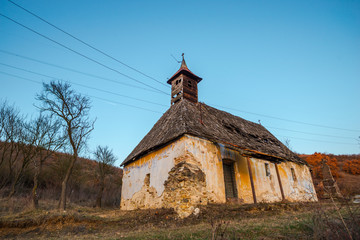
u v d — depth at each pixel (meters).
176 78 18.92
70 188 22.00
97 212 13.36
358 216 5.24
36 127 14.77
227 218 9.01
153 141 13.88
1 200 13.72
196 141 11.12
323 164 20.66
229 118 18.50
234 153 12.92
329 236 4.19
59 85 13.01
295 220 7.25
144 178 13.43
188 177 9.62
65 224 8.88
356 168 33.53
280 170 15.94
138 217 9.78
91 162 31.28
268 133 21.50
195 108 15.84
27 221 8.48
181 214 9.05
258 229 6.10
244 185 12.42
